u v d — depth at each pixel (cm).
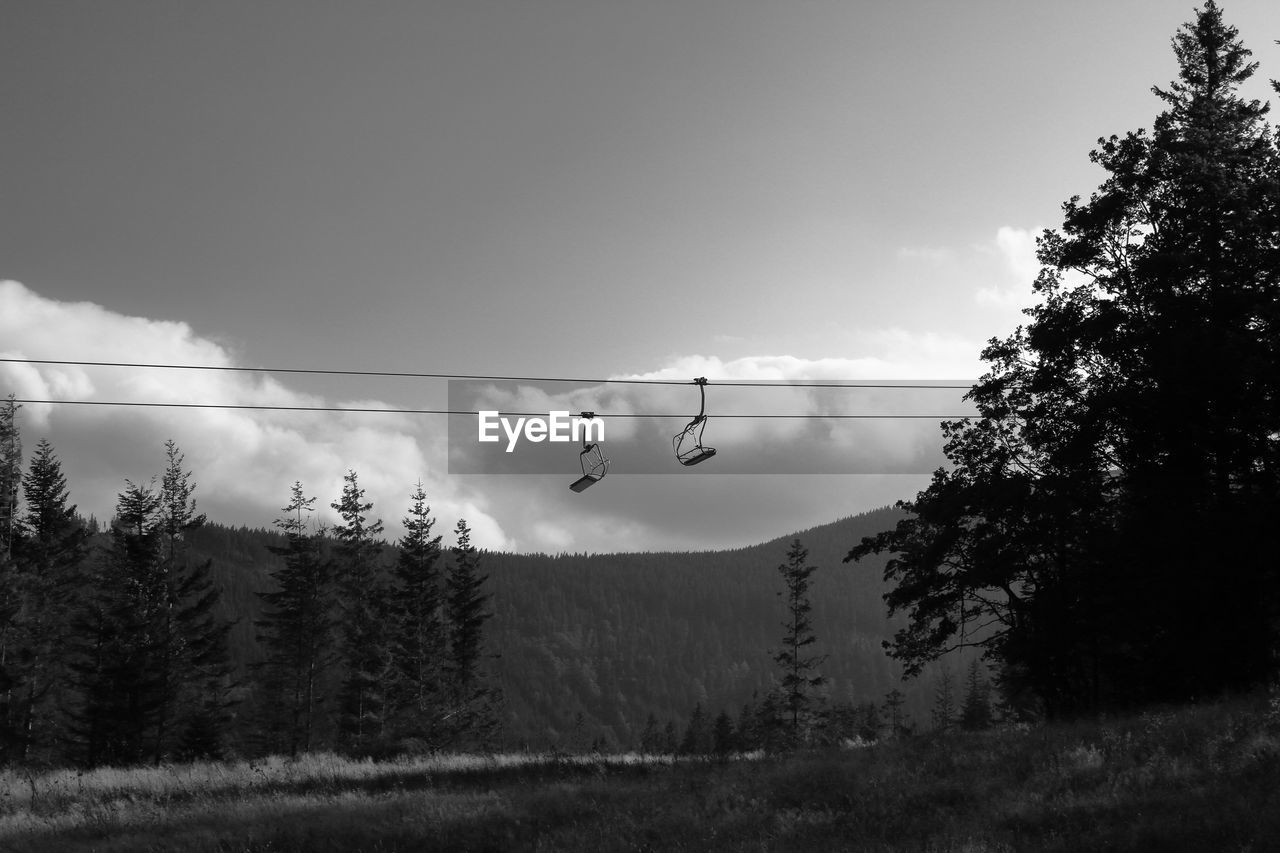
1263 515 3053
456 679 7044
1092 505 3541
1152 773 1656
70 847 1809
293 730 6469
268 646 6606
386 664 6488
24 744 5244
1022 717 5406
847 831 1566
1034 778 1745
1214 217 3409
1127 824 1405
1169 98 3816
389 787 2483
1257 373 2948
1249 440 3212
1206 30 3775
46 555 5941
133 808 2186
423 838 1764
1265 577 3173
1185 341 3048
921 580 3991
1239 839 1265
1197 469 3338
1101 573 3538
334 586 6700
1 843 1861
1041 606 3706
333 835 1792
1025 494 3578
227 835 1819
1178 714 2164
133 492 5772
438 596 6881
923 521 4144
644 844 1605
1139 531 3275
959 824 1513
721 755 2842
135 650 5509
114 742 5547
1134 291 3541
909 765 2073
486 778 2564
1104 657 3709
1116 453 3559
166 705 5725
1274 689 2288
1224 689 3033
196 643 5972
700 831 1642
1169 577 3206
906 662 4072
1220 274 3238
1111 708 3550
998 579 3684
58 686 5888
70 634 5922
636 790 2103
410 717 6444
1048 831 1447
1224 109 3644
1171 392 3189
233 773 2814
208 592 6150
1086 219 3628
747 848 1509
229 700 6200
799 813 1736
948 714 10038
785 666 7394
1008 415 3828
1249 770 1580
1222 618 3247
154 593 5725
